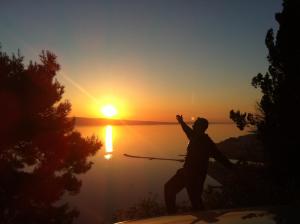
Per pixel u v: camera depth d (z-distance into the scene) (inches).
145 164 3144.7
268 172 396.8
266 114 451.5
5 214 513.3
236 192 295.0
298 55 425.7
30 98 570.9
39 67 611.2
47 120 595.5
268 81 455.2
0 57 580.7
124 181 2303.2
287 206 92.3
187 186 229.6
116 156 4057.6
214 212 98.1
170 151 4084.6
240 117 483.2
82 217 1336.1
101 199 1737.2
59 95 614.5
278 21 448.1
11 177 512.4
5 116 550.9
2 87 557.0
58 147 583.2
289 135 420.8
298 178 379.9
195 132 232.7
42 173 548.1
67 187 581.0
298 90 422.3
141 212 318.7
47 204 554.6
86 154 610.5
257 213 87.9
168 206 235.3
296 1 430.6
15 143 562.6
